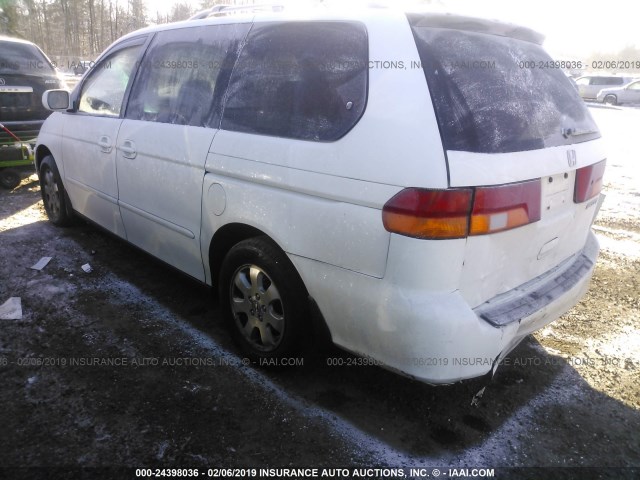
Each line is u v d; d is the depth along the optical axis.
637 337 3.35
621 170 8.88
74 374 2.71
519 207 2.10
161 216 3.25
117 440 2.27
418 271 1.97
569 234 2.62
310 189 2.25
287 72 2.50
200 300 3.58
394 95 2.06
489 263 2.11
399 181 1.97
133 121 3.44
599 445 2.39
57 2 56.72
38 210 5.49
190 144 2.88
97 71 4.09
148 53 3.50
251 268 2.69
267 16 2.71
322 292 2.31
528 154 2.16
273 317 2.64
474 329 2.02
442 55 2.13
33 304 3.41
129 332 3.15
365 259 2.10
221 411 2.48
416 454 2.28
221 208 2.72
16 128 6.14
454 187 1.91
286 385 2.70
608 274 4.39
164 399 2.55
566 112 2.59
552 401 2.68
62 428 2.32
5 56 6.20
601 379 2.89
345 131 2.17
